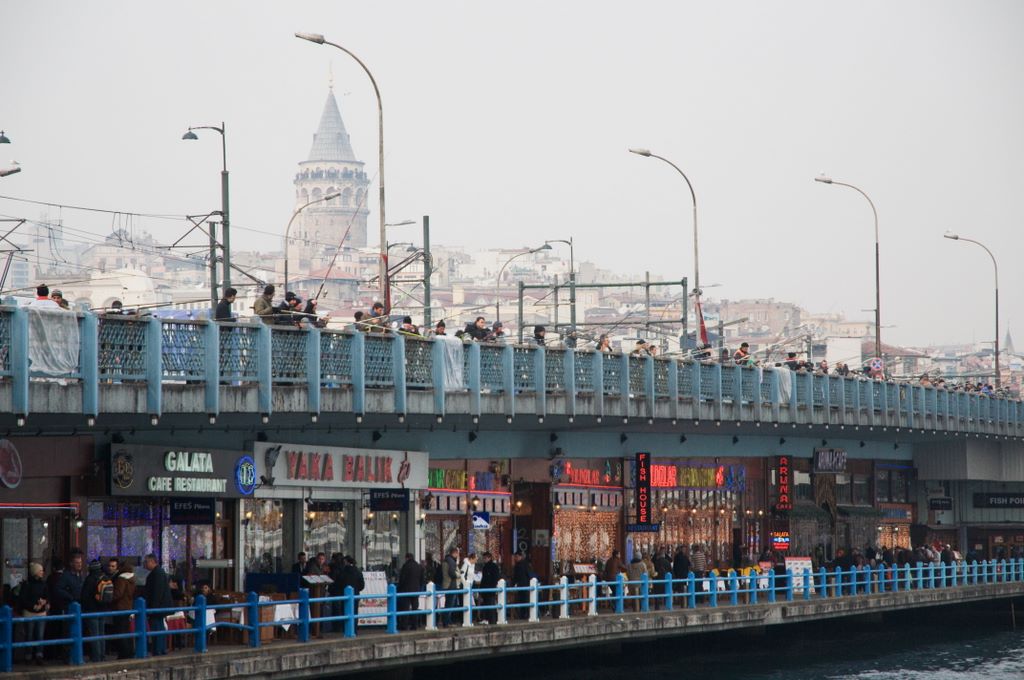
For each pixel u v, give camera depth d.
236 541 127.31
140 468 114.50
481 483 159.00
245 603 107.31
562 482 168.38
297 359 110.88
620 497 180.00
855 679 167.50
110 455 112.38
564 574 165.50
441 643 122.50
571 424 153.38
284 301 115.75
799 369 187.00
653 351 159.00
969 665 184.25
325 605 125.06
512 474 162.50
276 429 131.38
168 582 103.44
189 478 119.06
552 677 150.50
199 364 102.94
